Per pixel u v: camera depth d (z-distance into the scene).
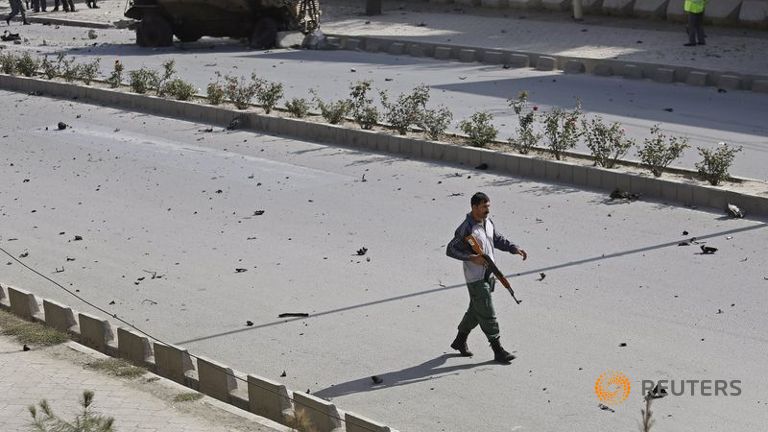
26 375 24.78
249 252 34.38
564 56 64.38
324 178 42.81
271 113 52.69
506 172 42.50
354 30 80.06
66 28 95.12
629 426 22.00
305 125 49.91
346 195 40.28
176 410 22.58
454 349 26.33
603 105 53.12
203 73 66.50
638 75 60.66
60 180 44.28
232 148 48.53
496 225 35.66
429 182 41.53
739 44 66.12
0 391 23.80
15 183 44.09
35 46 83.06
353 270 32.28
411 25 81.44
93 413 20.47
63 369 25.19
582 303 28.78
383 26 81.56
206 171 44.62
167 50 77.69
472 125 46.31
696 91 56.50
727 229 34.22
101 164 46.56
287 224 37.09
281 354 26.58
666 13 75.81
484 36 74.12
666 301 28.55
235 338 27.69
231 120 52.97
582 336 26.69
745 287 29.19
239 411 22.44
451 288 30.47
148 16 79.25
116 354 26.53
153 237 36.38
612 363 25.08
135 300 30.67
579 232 34.59
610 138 41.09
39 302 29.84
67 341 27.05
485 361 25.59
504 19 81.62
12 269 33.75
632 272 30.80
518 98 55.41
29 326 28.11
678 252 32.25
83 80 63.78
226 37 83.81
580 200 38.25
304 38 77.81
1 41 87.25
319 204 39.28
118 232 37.06
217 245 35.19
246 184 42.41
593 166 40.28
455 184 41.09
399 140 46.22
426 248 33.94
